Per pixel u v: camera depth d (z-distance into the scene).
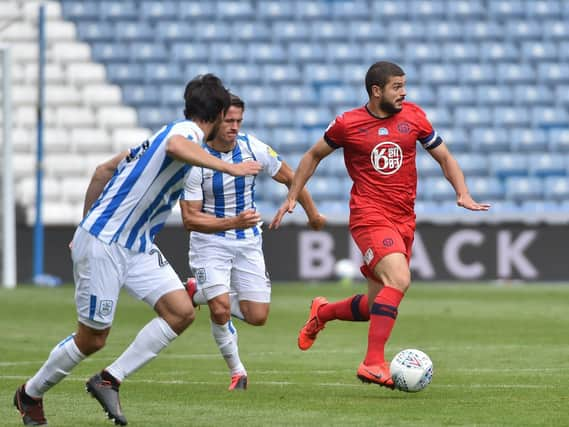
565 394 27.81
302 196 32.81
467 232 81.50
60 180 94.88
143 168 22.22
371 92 29.12
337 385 30.41
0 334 47.34
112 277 22.48
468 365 35.31
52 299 66.12
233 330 30.45
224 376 33.03
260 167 21.83
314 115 102.62
